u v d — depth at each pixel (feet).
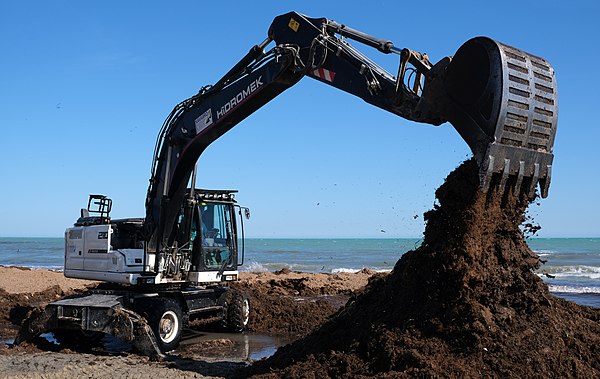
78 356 31.04
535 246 294.87
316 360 23.62
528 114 21.45
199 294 39.45
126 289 36.65
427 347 21.49
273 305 48.80
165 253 35.81
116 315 32.45
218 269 38.96
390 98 24.64
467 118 21.74
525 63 21.74
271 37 30.71
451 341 21.67
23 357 30.14
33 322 34.55
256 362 27.02
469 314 21.83
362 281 78.23
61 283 72.33
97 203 38.40
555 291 76.43
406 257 26.45
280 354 26.04
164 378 25.99
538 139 22.12
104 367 28.22
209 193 38.78
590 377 20.62
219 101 32.35
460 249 22.38
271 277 85.40
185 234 37.09
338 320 25.89
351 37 27.27
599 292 74.84
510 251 23.24
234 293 42.98
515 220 23.21
